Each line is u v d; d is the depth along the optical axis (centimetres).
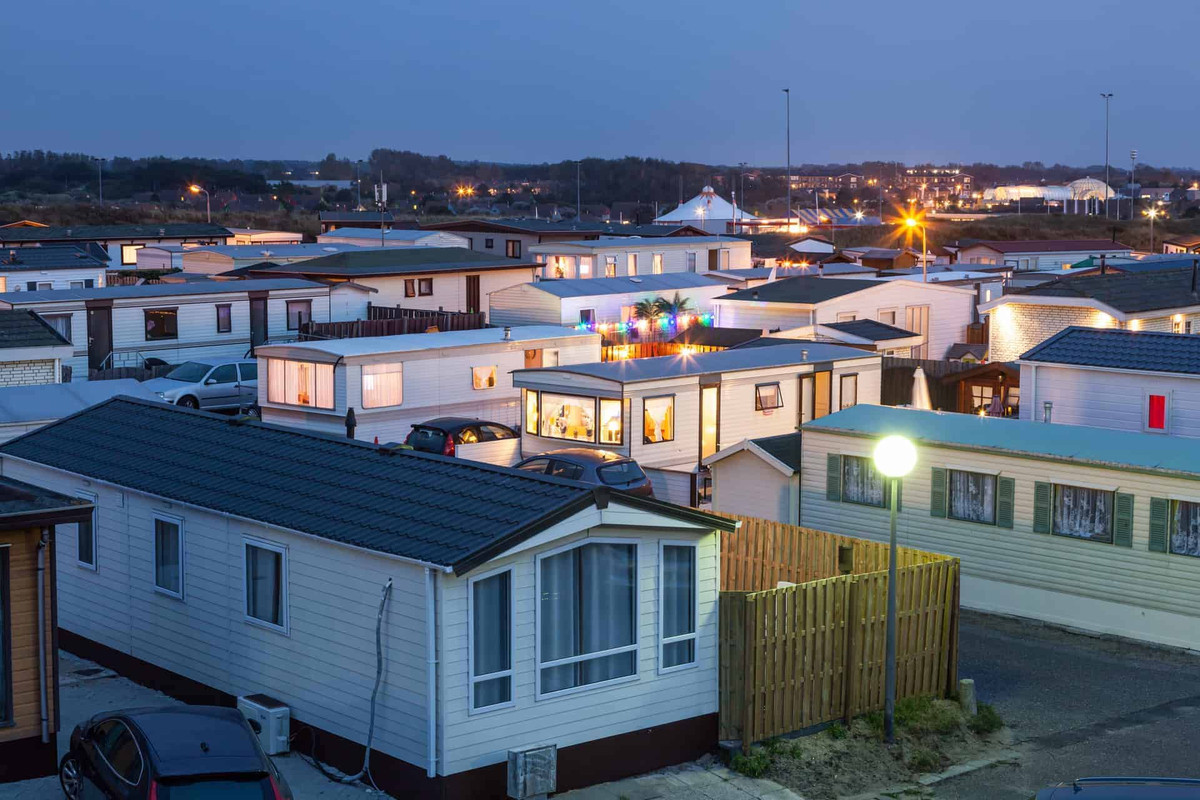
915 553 1958
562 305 5375
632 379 3278
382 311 5531
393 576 1459
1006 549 2397
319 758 1588
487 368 3981
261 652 1673
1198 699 1927
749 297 5222
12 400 2850
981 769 1652
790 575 2164
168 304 4747
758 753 1620
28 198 17738
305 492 1698
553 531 1466
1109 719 1841
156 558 1844
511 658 1469
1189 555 2161
